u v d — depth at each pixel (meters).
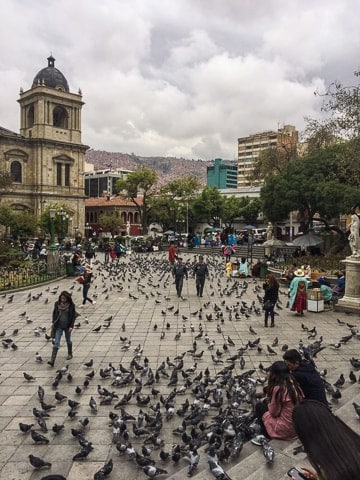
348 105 23.44
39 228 63.50
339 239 36.03
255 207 77.06
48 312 18.20
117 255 44.81
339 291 19.53
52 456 7.02
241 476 5.83
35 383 10.08
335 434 2.49
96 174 133.00
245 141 147.75
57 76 74.12
